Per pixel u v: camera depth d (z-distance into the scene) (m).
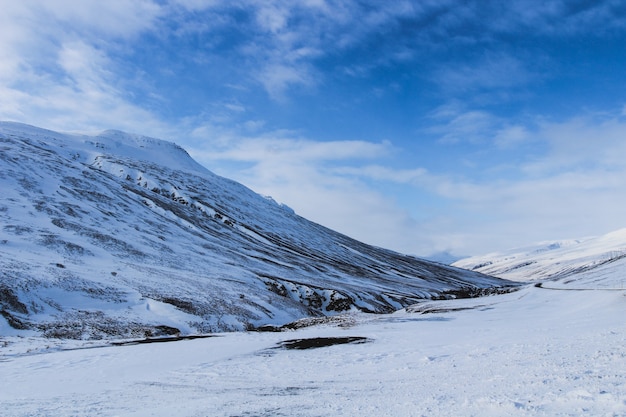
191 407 10.16
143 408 10.33
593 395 6.82
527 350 14.75
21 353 23.03
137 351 22.94
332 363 17.72
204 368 17.70
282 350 22.83
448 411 7.42
